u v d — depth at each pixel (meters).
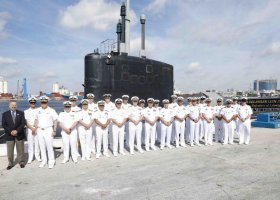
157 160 7.77
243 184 5.60
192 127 10.05
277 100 26.22
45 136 7.21
